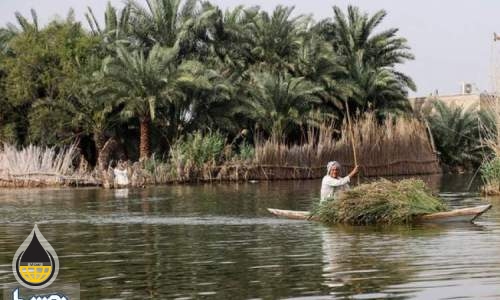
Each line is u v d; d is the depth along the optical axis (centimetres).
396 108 5938
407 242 1479
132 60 4681
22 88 4900
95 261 1299
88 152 5288
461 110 6212
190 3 5366
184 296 1018
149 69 4666
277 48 5609
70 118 4862
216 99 5144
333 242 1497
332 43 6181
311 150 4662
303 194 3089
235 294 1024
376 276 1128
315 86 5306
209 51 5469
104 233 1695
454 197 2808
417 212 1808
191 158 4334
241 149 4609
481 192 3027
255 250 1403
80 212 2252
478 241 1476
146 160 4347
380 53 6247
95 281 1123
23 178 3953
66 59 4962
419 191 1847
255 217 2033
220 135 4684
